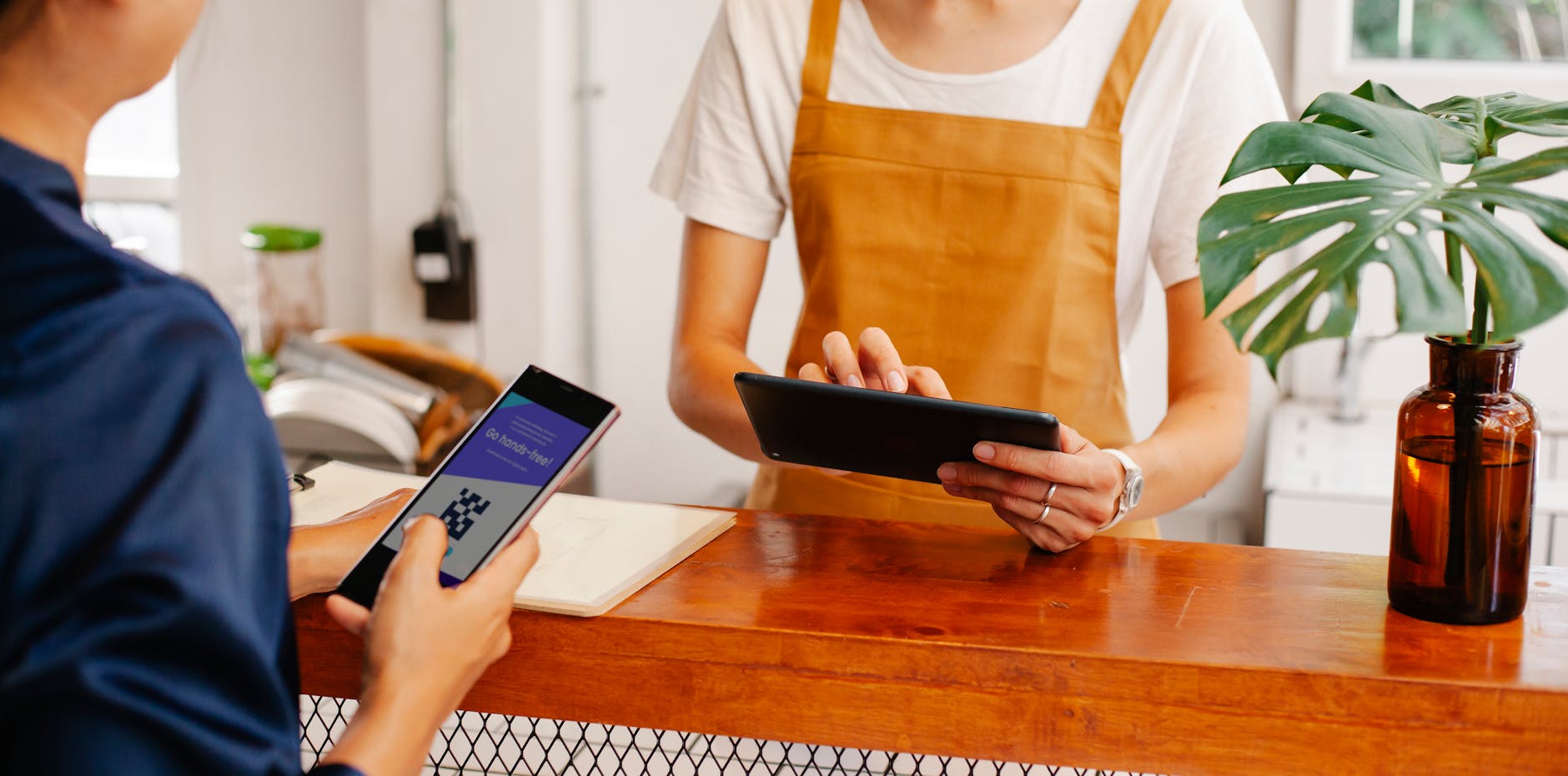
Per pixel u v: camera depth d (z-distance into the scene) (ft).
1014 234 4.68
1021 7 4.65
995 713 2.87
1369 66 9.37
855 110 4.79
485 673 3.13
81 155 2.10
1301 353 10.02
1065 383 4.76
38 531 1.85
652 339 11.24
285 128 11.37
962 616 3.05
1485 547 2.93
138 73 2.09
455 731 3.29
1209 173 4.55
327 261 11.54
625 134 10.89
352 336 8.91
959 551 3.57
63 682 1.79
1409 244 2.48
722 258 5.01
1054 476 3.30
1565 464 8.96
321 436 7.93
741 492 11.32
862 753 3.39
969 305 4.75
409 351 8.84
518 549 2.58
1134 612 3.08
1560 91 9.05
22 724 1.83
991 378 4.75
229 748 1.91
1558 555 8.03
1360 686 2.70
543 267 10.48
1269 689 2.74
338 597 2.45
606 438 11.43
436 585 2.39
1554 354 9.51
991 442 3.30
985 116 4.71
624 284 11.18
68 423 1.88
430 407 8.31
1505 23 9.15
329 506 3.75
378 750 2.23
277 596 2.04
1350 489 7.89
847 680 2.93
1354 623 3.01
